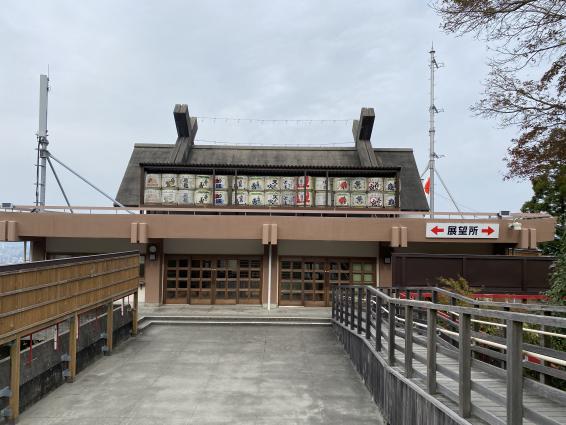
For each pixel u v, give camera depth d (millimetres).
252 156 21688
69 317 8602
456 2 6734
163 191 17328
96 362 10117
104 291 10359
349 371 9594
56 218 16078
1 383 6488
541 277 13133
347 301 11398
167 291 17734
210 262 17906
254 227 16297
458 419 4242
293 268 17891
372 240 16391
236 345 11812
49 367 8070
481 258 13141
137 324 12969
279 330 13781
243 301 17828
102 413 7168
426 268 13086
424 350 7645
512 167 7996
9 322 6488
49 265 7723
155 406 7480
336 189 17516
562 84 7020
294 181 17547
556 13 6469
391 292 12641
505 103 7531
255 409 7391
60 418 6969
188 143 21812
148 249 17156
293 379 9008
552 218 16312
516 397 3492
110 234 16172
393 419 6410
